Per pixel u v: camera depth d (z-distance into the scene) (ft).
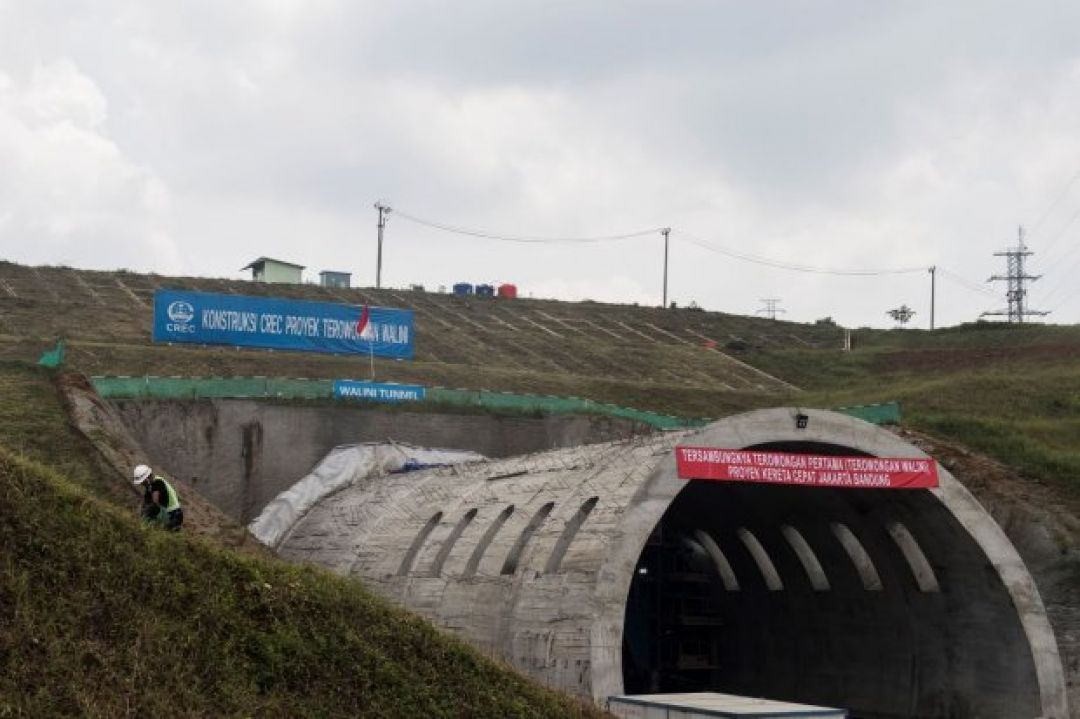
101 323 243.40
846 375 291.79
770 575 136.26
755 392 258.57
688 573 142.72
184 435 151.43
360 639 67.77
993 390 192.54
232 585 65.87
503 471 125.08
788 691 135.13
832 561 125.90
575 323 343.26
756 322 387.14
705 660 144.77
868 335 361.30
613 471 101.60
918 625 118.21
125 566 61.98
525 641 93.50
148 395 149.79
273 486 156.25
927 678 117.60
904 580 117.91
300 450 158.61
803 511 123.44
